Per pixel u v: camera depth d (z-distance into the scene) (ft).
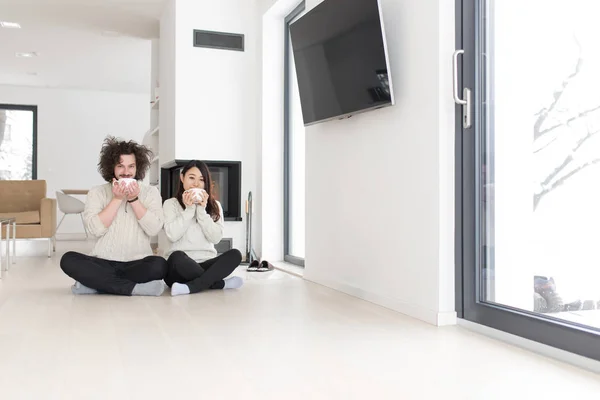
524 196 7.16
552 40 6.72
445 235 8.18
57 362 5.99
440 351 6.64
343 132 10.97
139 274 10.53
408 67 8.87
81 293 10.59
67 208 26.35
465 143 8.06
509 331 7.16
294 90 16.42
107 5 18.58
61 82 29.68
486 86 7.84
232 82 17.19
